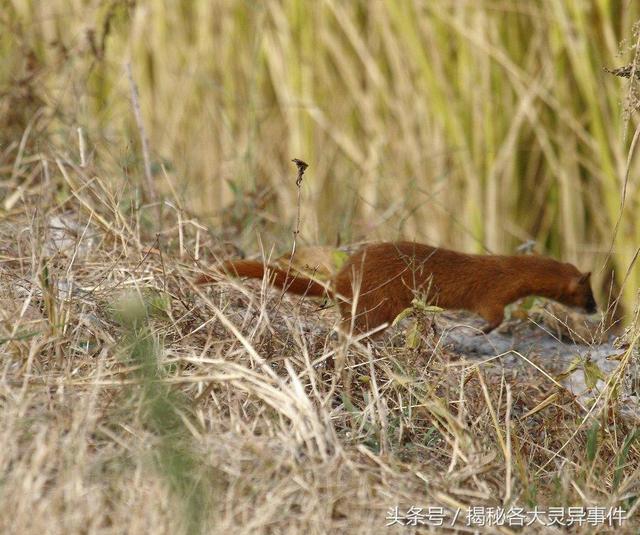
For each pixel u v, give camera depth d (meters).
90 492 4.93
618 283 12.39
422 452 6.20
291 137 14.03
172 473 4.95
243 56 14.37
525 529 5.43
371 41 13.87
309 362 6.39
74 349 6.47
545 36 13.14
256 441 5.58
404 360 7.07
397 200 12.60
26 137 10.98
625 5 12.45
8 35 13.49
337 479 5.34
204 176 14.06
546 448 6.57
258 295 7.96
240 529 4.91
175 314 7.23
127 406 5.68
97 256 8.19
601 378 6.91
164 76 14.37
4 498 4.79
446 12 13.39
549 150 13.15
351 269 7.65
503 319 8.24
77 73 13.17
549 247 13.58
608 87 12.57
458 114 13.36
